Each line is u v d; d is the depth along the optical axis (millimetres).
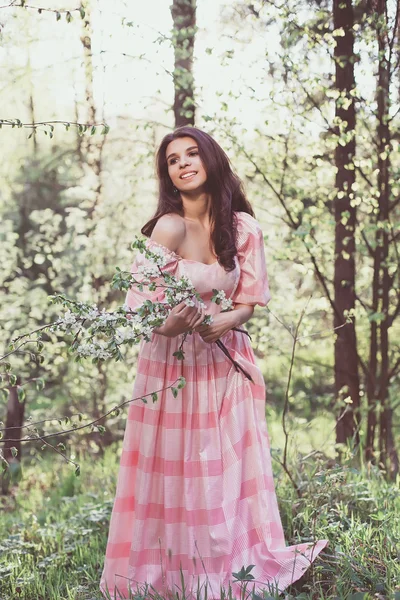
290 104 5047
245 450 2965
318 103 5172
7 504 6469
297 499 3721
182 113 5242
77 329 2562
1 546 3996
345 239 5258
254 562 2881
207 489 2830
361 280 6402
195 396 2889
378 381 5852
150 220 3012
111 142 7648
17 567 3643
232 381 2967
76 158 8914
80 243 7781
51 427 8609
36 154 8953
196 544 2812
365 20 4875
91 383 8477
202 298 2887
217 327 2822
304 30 4730
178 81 5121
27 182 9133
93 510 4535
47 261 8797
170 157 2943
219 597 2740
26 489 7082
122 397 8438
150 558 2889
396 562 2941
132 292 2834
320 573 2945
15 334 7652
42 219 7926
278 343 6379
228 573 2785
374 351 5715
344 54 4844
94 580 3303
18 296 7996
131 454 2934
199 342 2904
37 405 8445
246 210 3115
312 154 5230
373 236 5879
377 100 5023
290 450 4891
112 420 8555
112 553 2928
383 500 3764
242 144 5316
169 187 2994
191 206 2959
